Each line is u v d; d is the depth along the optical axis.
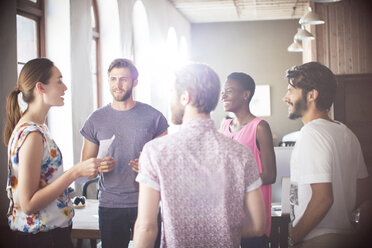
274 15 11.11
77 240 3.68
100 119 2.61
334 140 1.54
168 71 8.88
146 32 7.03
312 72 1.61
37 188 1.77
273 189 3.57
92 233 2.61
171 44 9.92
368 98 7.59
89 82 4.51
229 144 1.35
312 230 1.57
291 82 1.66
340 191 1.53
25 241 1.83
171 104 1.42
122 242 2.55
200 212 1.32
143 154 1.35
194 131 1.35
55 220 1.85
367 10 7.63
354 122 7.62
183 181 1.31
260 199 1.37
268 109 11.84
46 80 1.90
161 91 8.00
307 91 1.62
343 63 7.75
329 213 1.55
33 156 1.74
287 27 11.74
